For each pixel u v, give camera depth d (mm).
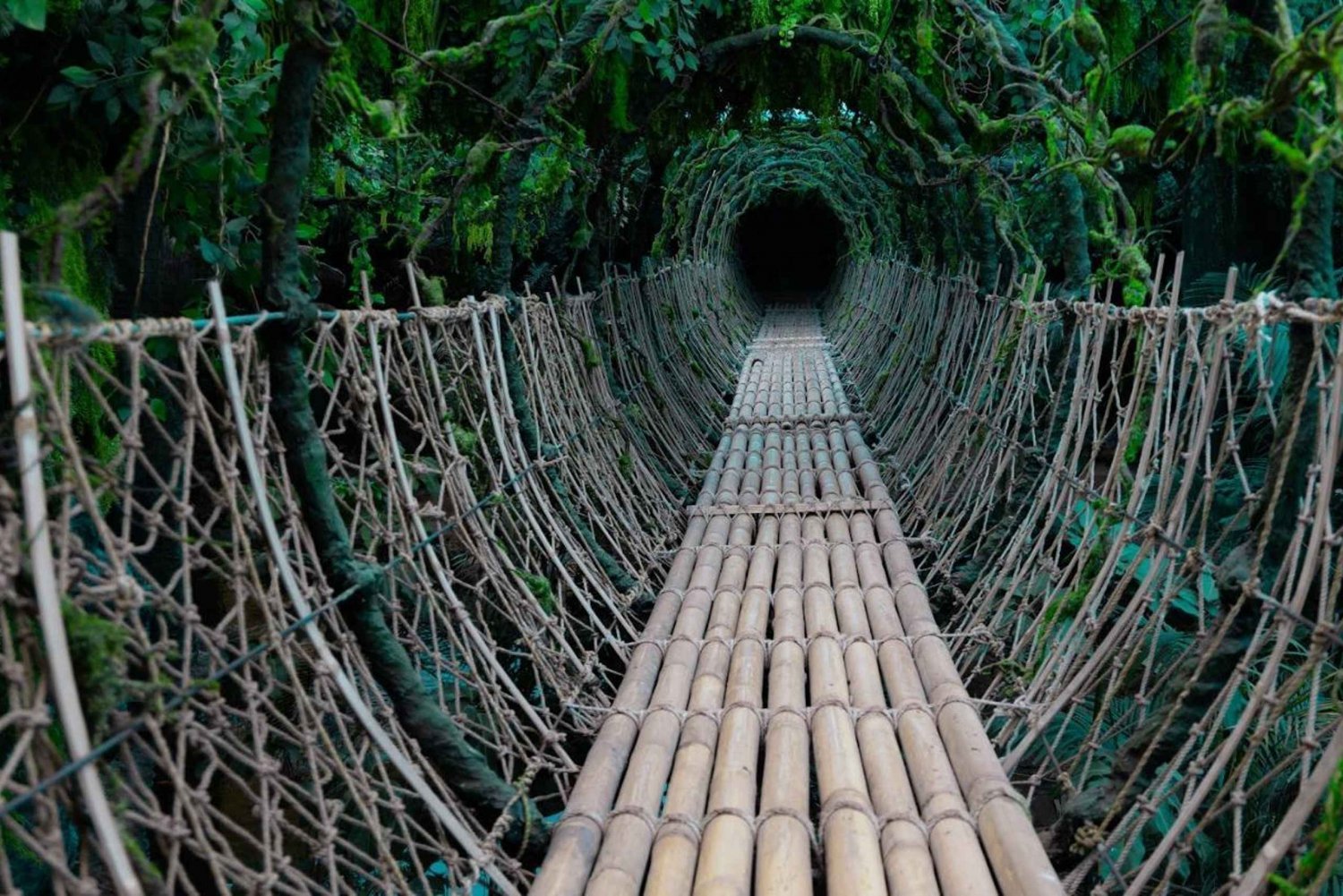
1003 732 2145
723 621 2742
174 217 2061
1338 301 1366
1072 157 2824
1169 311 2002
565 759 2049
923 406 5043
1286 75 1298
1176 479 3168
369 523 1893
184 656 1226
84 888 974
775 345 9438
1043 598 2703
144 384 2057
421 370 2217
